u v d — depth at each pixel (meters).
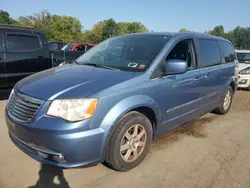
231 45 5.50
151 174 2.79
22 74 5.77
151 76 2.90
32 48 5.95
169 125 3.35
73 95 2.34
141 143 2.92
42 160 2.42
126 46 3.57
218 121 4.87
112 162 2.63
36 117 2.32
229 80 5.02
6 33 5.46
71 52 8.77
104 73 2.87
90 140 2.33
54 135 2.23
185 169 2.93
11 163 2.88
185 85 3.42
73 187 2.50
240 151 3.50
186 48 3.64
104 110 2.40
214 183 2.68
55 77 2.83
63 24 52.53
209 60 4.23
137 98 2.66
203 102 4.12
